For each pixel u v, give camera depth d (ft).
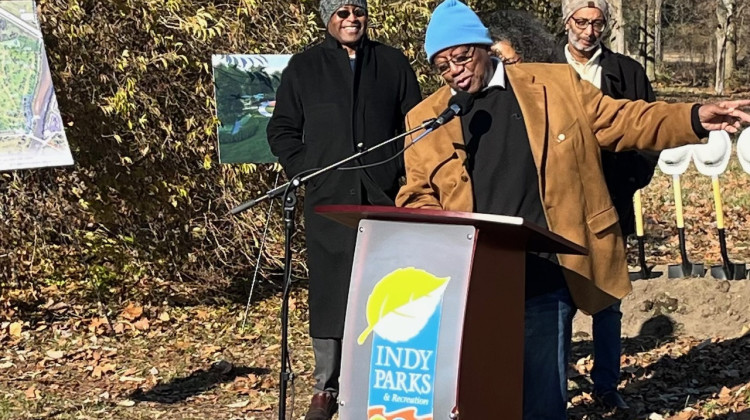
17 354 22.50
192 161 25.86
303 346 23.48
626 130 11.84
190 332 24.54
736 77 122.11
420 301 10.36
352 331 10.64
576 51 16.25
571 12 15.92
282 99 16.74
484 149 12.02
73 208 25.48
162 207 26.00
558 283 12.19
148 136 24.89
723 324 22.91
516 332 11.06
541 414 12.20
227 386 20.40
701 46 133.08
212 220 26.78
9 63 18.01
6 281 25.81
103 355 22.62
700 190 48.93
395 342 10.40
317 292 16.24
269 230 27.02
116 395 19.77
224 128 23.88
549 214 11.89
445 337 10.21
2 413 18.47
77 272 27.37
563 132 11.93
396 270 10.53
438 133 12.23
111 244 26.99
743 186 49.49
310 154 16.20
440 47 11.77
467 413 10.28
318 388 16.51
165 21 24.38
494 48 14.98
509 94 12.09
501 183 11.94
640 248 25.08
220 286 27.91
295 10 26.50
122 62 23.90
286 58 24.02
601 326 17.48
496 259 10.63
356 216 10.92
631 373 20.03
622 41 69.51
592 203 12.10
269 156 24.25
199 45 25.21
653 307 23.58
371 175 16.02
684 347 21.70
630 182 16.43
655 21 120.67
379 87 16.44
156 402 19.38
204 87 25.25
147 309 26.00
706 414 17.29
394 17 27.07
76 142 24.45
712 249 35.27
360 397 10.52
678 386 19.22
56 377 20.99
